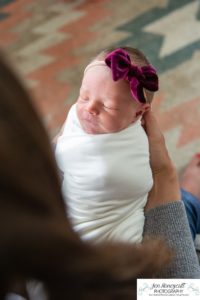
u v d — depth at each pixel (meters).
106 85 0.80
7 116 0.30
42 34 1.78
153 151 0.89
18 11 1.88
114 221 0.84
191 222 1.09
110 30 1.76
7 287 0.32
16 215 0.30
